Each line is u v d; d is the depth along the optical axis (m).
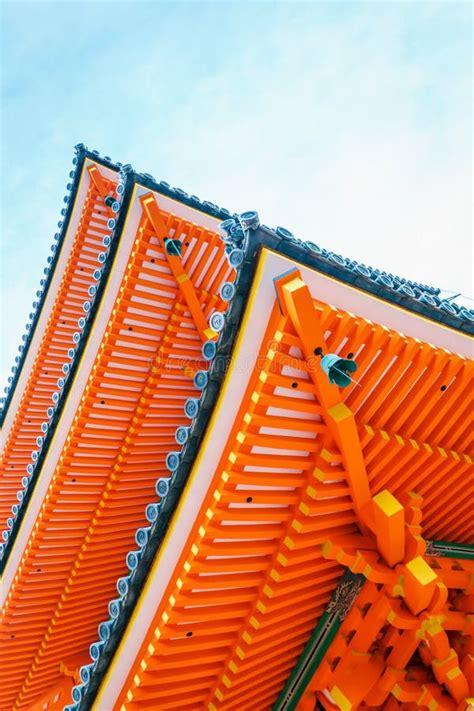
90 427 9.78
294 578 6.05
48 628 10.92
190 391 10.43
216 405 5.04
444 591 5.95
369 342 5.29
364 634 6.32
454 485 6.90
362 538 6.22
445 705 6.24
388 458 5.88
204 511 5.35
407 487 6.41
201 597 5.48
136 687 5.58
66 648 11.49
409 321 6.03
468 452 6.97
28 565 10.06
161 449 10.59
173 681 5.86
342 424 5.16
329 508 5.75
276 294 4.75
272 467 5.42
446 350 6.26
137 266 8.94
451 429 6.60
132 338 9.52
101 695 5.68
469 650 6.66
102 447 10.02
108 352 9.38
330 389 5.10
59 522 10.15
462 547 7.47
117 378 9.73
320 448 5.57
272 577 5.80
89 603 11.17
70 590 10.62
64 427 9.76
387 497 5.80
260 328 4.87
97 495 10.38
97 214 11.91
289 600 6.04
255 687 6.77
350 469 5.54
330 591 6.68
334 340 5.02
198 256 9.45
